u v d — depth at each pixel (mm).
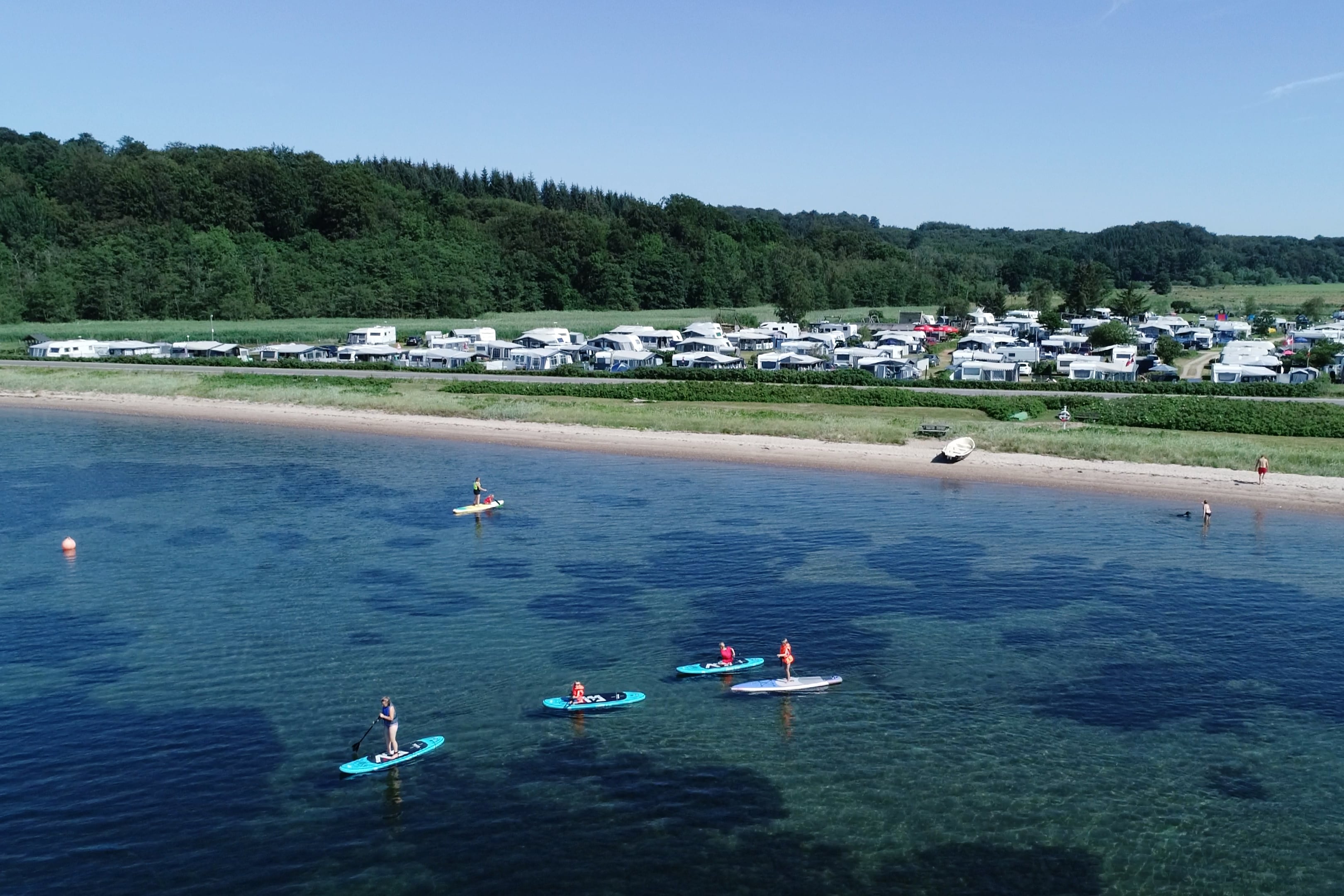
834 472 119000
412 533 92625
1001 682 61469
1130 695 59812
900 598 75875
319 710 57344
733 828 46344
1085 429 131750
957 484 112500
